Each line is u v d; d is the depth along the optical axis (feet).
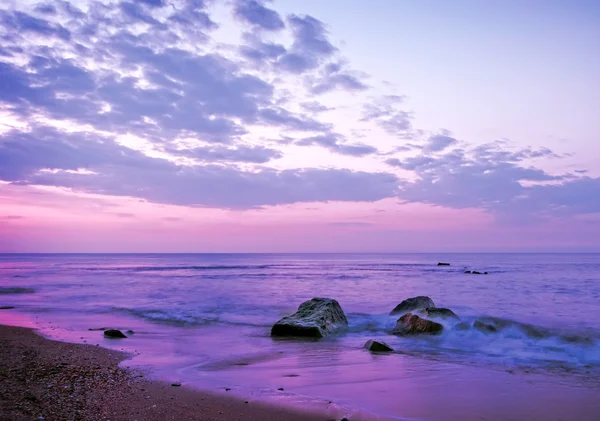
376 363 37.55
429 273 200.03
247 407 24.67
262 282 140.05
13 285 126.11
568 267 270.87
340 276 175.32
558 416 23.67
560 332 50.06
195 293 103.45
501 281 143.33
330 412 23.89
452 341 48.24
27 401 23.40
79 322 62.80
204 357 39.96
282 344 47.34
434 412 24.07
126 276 171.94
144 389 27.91
